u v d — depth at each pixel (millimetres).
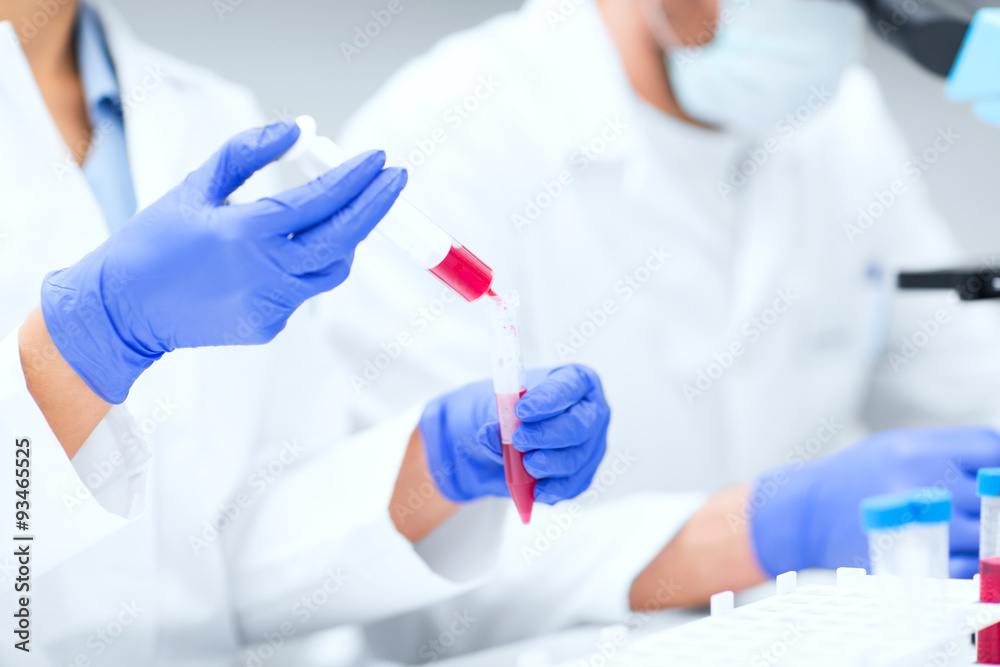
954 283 1156
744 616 767
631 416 1673
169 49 1958
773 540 1219
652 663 648
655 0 1538
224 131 1413
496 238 1613
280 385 1374
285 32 2049
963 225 2604
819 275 1823
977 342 1855
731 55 1511
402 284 1496
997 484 818
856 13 1495
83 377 854
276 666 1259
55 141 1140
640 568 1299
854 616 752
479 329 1512
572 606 1327
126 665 1132
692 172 1721
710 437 1731
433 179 1579
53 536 866
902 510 704
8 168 1118
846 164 1899
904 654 640
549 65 1711
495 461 1087
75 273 850
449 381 1471
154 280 810
